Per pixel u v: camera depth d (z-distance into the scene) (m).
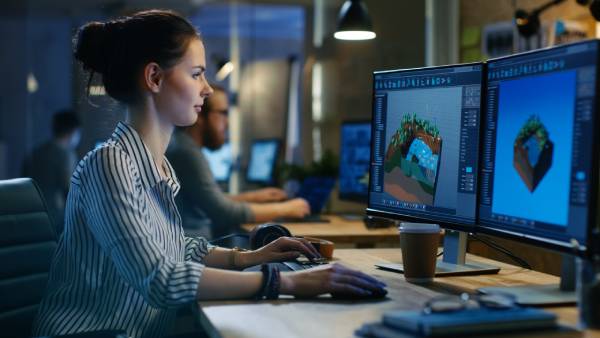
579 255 1.36
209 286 1.54
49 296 1.78
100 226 1.62
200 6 10.69
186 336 1.95
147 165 1.76
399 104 2.01
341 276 1.57
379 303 1.52
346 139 4.19
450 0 4.40
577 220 1.38
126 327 1.75
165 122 1.81
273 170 5.45
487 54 4.07
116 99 1.79
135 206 1.63
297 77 9.78
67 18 11.50
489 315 1.19
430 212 1.90
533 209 1.52
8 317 1.86
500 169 1.65
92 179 1.64
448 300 1.28
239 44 11.81
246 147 10.91
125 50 1.75
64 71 12.14
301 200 3.86
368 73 5.34
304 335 1.25
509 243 2.20
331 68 6.10
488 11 4.06
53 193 7.96
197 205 3.69
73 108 10.08
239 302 1.54
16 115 12.02
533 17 3.47
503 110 1.64
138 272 1.57
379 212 2.09
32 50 12.06
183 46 1.76
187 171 3.66
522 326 1.18
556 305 1.47
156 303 1.55
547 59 1.49
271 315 1.41
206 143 4.12
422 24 4.71
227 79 11.28
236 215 3.68
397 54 4.97
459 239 1.97
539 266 2.10
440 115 1.87
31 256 1.95
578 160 1.38
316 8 8.15
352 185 4.09
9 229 1.91
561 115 1.44
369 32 3.97
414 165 1.96
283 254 1.96
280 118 10.10
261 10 10.92
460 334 1.14
